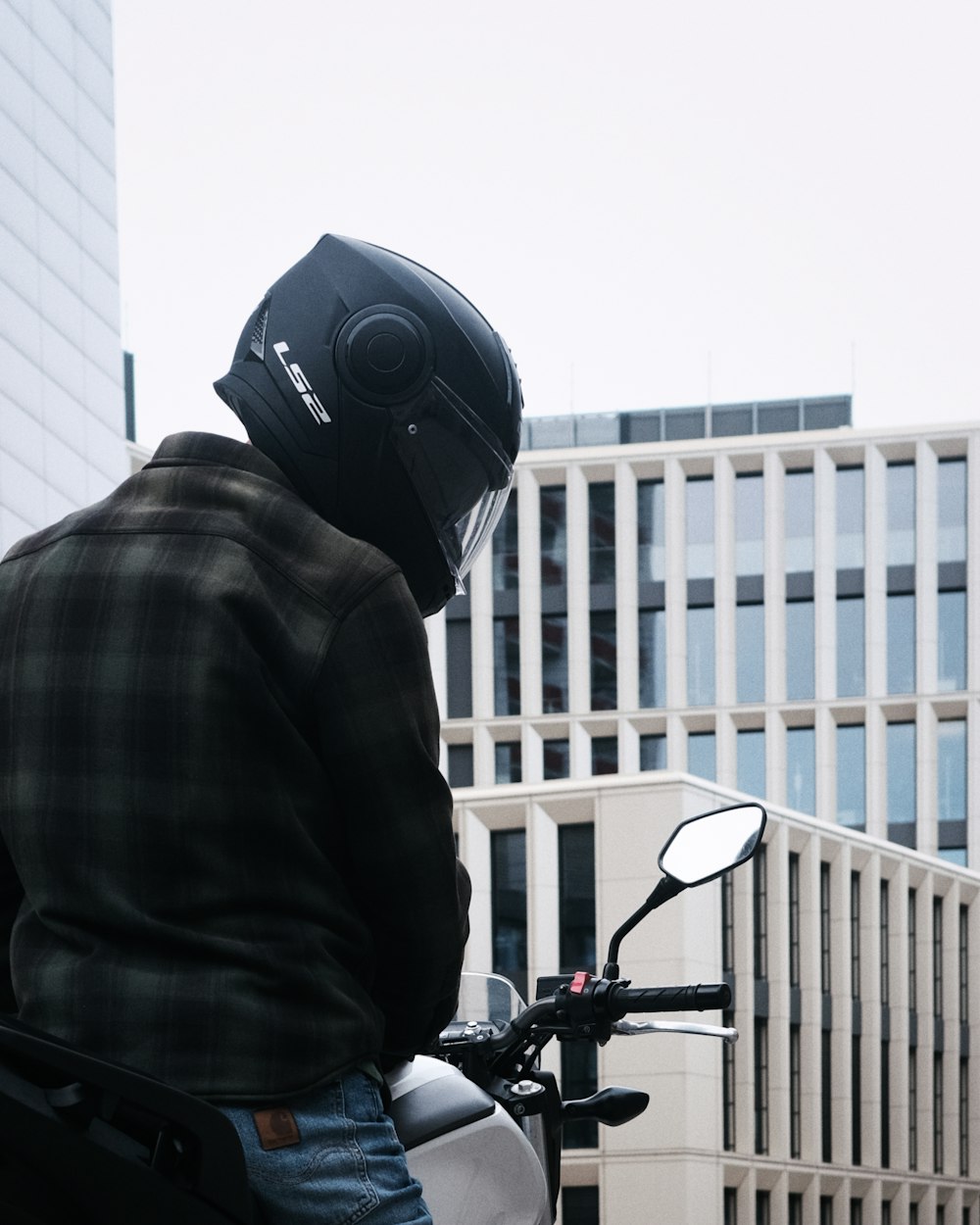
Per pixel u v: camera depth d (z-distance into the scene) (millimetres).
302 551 1375
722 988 2123
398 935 1390
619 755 49750
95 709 1325
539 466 51250
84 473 32438
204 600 1327
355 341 1556
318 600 1347
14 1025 1145
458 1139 1665
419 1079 1702
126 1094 1159
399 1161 1340
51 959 1303
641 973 34969
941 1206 42750
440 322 1591
